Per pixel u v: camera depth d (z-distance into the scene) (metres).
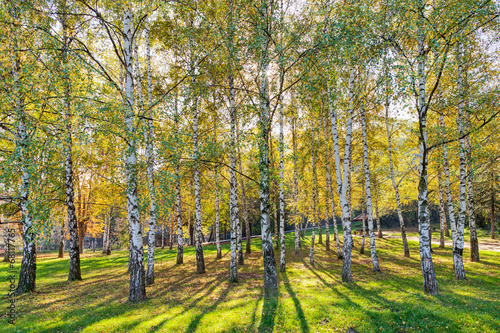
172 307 8.77
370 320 7.14
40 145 7.70
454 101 12.00
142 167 9.46
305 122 19.22
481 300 8.34
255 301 9.06
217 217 21.70
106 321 7.46
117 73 16.55
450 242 26.92
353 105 13.94
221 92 15.60
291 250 24.00
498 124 13.27
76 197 24.88
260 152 9.52
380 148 20.08
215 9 12.73
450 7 8.99
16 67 9.05
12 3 8.23
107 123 8.47
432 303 8.13
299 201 21.25
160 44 15.98
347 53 9.02
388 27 9.90
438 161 10.27
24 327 7.13
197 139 14.94
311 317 7.40
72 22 11.50
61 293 10.98
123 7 10.05
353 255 19.95
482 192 26.98
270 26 9.88
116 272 16.58
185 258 22.12
